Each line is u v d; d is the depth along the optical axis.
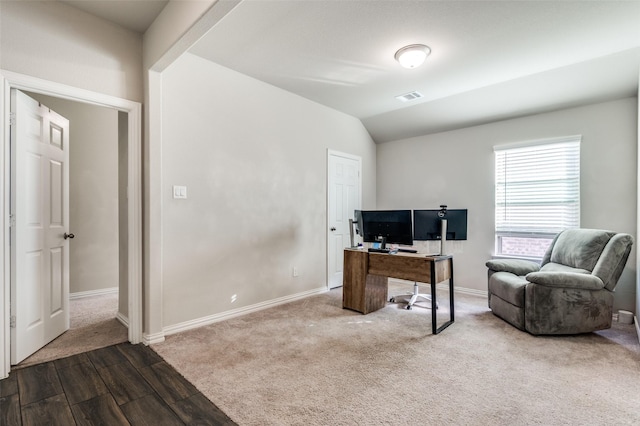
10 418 1.72
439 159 4.80
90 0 2.31
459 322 3.24
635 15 2.36
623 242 2.88
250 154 3.54
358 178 5.10
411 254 3.22
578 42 2.75
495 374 2.18
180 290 2.95
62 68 2.34
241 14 2.39
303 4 2.27
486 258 4.33
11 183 2.24
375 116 4.88
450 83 3.66
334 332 2.95
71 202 4.05
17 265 2.29
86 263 4.15
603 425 1.67
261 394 1.94
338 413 1.76
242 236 3.46
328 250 4.54
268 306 3.72
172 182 2.90
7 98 2.13
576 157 3.69
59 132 2.85
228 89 3.33
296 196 4.07
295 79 3.59
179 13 2.22
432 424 1.67
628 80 3.16
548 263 3.49
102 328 3.02
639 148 2.92
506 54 2.97
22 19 2.17
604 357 2.44
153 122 2.70
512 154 4.16
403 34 2.65
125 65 2.65
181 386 2.03
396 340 2.76
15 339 2.27
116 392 1.96
